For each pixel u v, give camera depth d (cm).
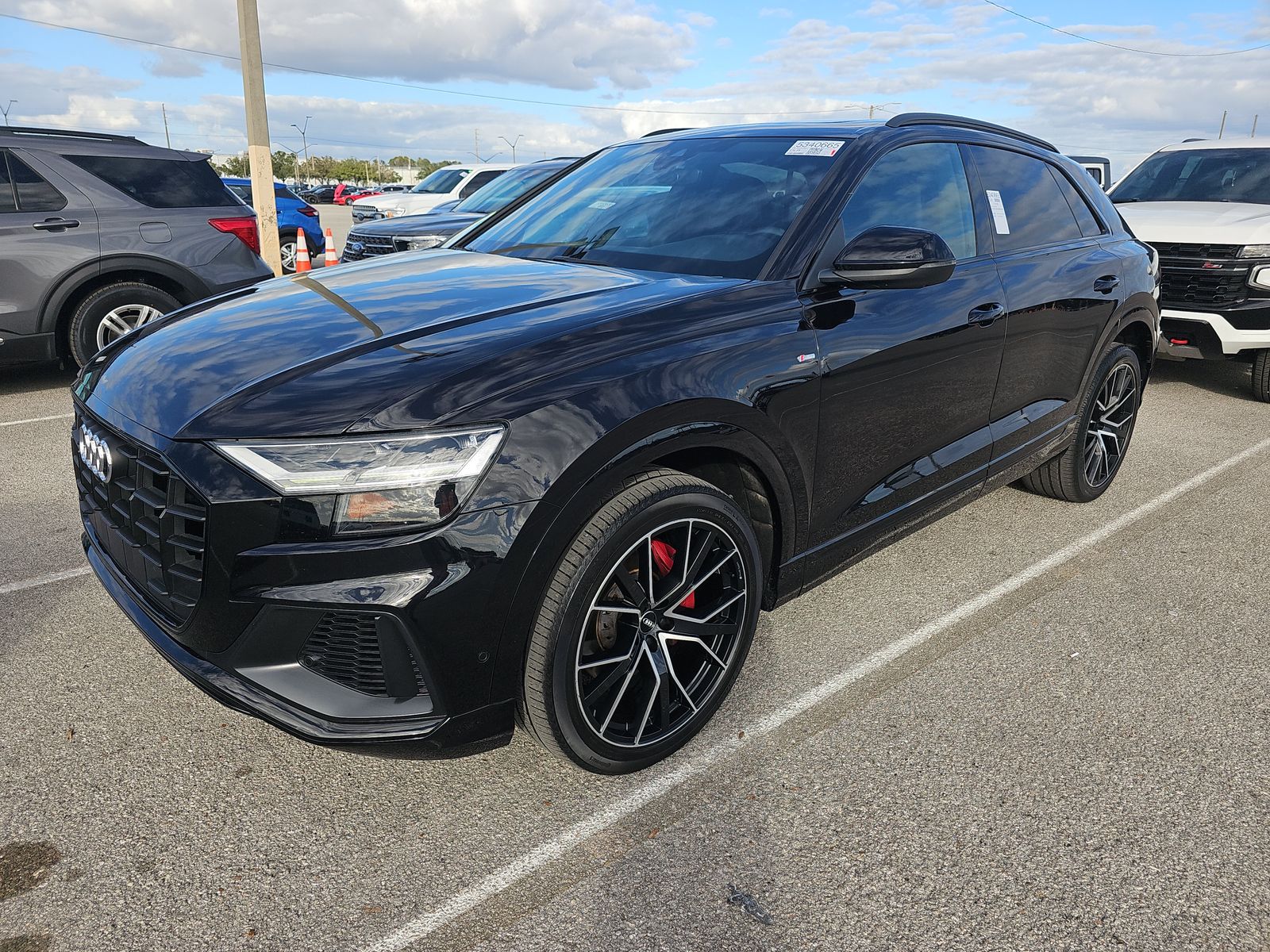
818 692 271
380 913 186
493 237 330
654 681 225
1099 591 343
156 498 197
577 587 198
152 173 611
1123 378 424
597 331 215
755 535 242
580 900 191
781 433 239
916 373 283
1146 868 203
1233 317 618
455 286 256
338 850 204
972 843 210
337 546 179
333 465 179
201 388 202
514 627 193
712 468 253
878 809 221
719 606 237
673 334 223
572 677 204
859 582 348
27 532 371
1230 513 428
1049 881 199
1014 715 262
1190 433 571
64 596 319
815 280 258
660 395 208
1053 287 347
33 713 251
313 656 189
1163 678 283
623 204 311
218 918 184
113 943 177
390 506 180
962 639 305
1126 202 757
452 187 1409
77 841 204
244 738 244
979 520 414
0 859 197
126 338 258
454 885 195
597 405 199
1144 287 416
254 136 1128
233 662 191
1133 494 453
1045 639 306
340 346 211
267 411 188
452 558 183
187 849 203
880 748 245
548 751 229
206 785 225
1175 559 375
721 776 233
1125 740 251
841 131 305
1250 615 327
